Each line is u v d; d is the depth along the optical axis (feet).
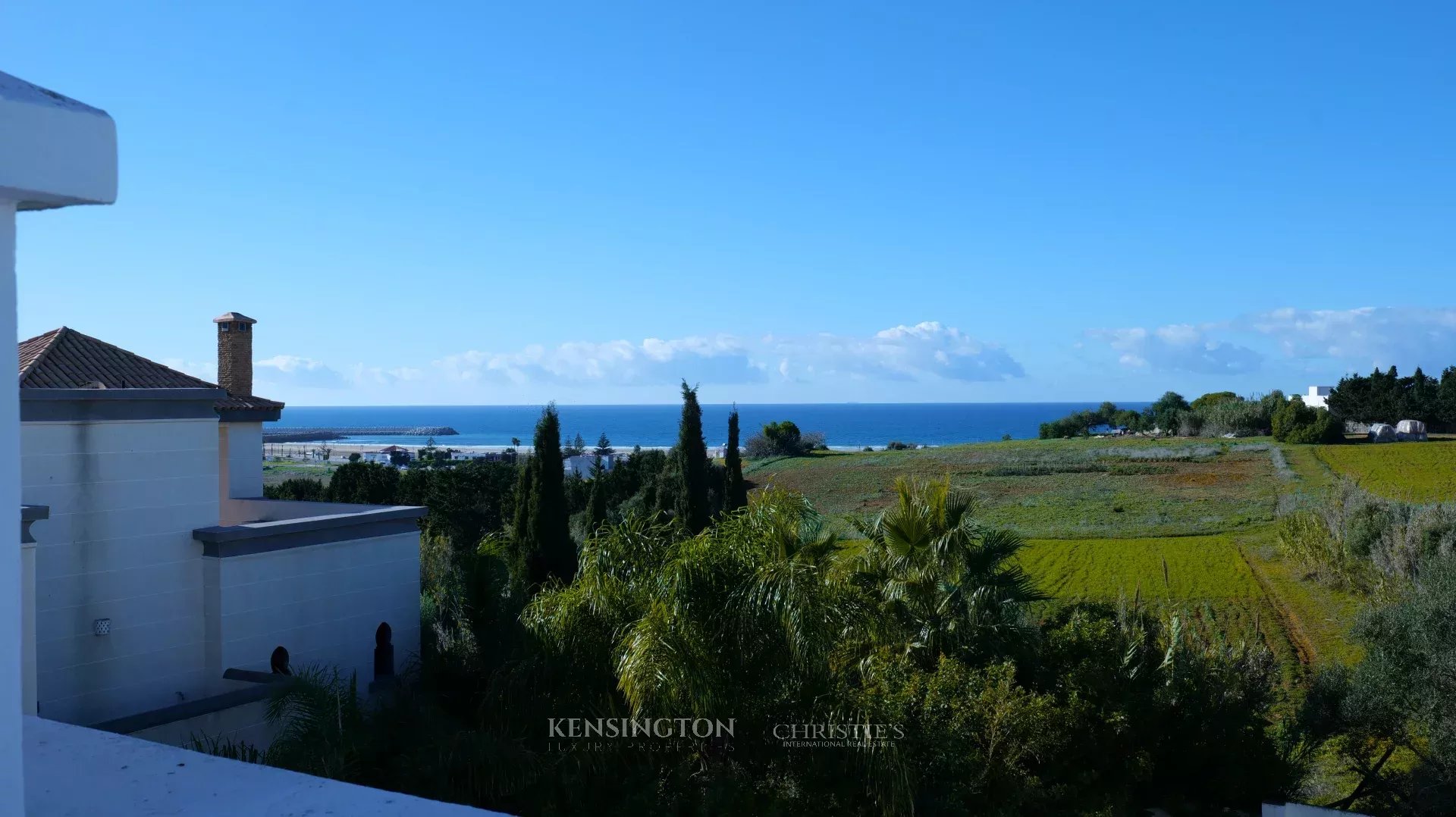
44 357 47.67
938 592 53.47
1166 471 196.54
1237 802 54.95
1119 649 54.13
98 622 39.32
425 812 6.75
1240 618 97.25
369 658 47.55
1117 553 128.77
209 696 41.01
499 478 132.05
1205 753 54.13
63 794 7.11
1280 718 62.39
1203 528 143.02
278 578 44.09
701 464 71.00
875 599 51.16
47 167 5.16
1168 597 102.78
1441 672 52.49
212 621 42.19
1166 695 53.01
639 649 36.86
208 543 42.27
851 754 39.37
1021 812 46.21
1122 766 51.60
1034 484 191.11
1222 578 113.39
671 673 36.42
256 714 40.16
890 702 43.24
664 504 87.81
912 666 50.24
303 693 37.09
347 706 37.73
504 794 36.88
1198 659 56.08
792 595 37.45
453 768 36.81
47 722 8.75
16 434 5.08
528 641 42.98
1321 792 57.52
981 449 247.70
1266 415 247.91
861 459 237.45
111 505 40.09
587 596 41.81
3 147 4.94
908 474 208.64
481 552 49.98
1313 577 110.83
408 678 48.42
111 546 40.06
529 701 40.86
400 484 133.59
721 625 38.73
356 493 130.93
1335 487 152.56
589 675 41.68
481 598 48.42
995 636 52.31
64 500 38.83
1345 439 228.22
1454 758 50.88
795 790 38.47
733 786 37.04
